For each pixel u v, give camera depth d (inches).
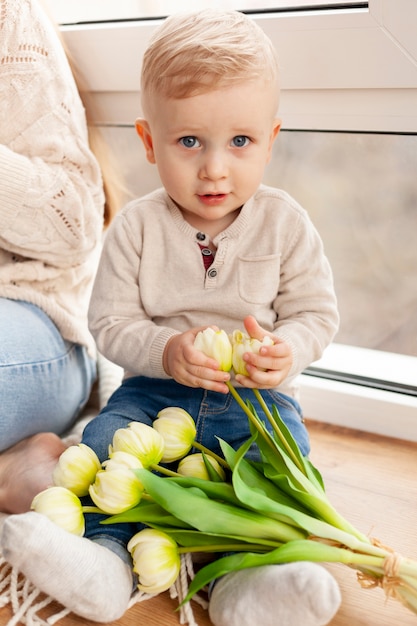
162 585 33.9
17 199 45.0
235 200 41.1
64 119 47.8
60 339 49.1
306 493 34.4
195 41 38.2
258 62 38.7
